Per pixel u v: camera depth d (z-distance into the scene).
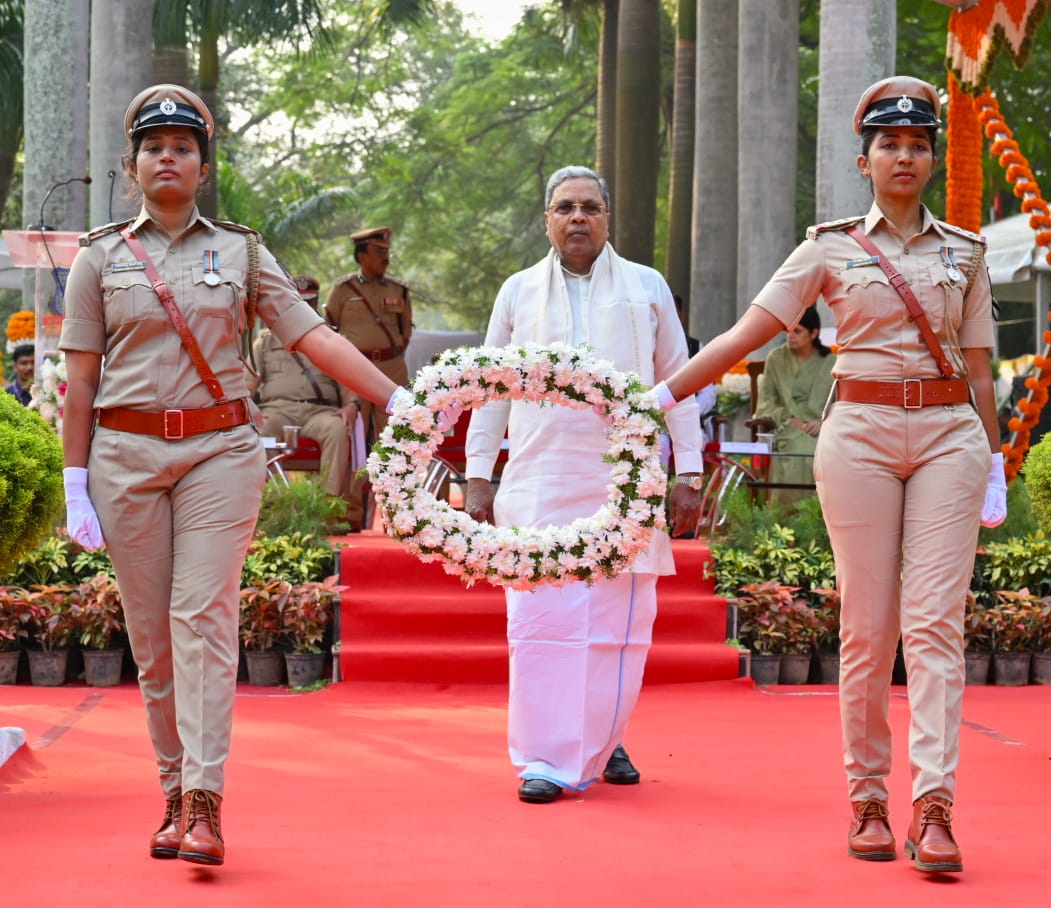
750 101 22.70
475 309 61.50
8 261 27.39
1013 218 26.33
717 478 14.64
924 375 6.18
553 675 7.36
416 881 5.69
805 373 15.02
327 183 60.97
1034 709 10.48
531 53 55.00
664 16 43.56
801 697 10.94
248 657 11.41
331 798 7.27
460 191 58.75
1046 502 8.62
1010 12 12.98
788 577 12.27
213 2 26.91
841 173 15.72
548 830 6.59
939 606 5.98
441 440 6.76
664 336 7.88
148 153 6.09
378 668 11.22
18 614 11.39
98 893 5.47
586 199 7.69
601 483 7.52
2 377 19.16
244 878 5.71
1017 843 6.37
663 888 5.62
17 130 31.88
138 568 6.03
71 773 7.88
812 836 6.51
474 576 6.76
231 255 6.22
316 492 13.05
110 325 6.08
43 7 18.25
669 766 8.21
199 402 6.04
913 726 6.04
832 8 15.77
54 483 7.77
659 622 11.75
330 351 6.46
